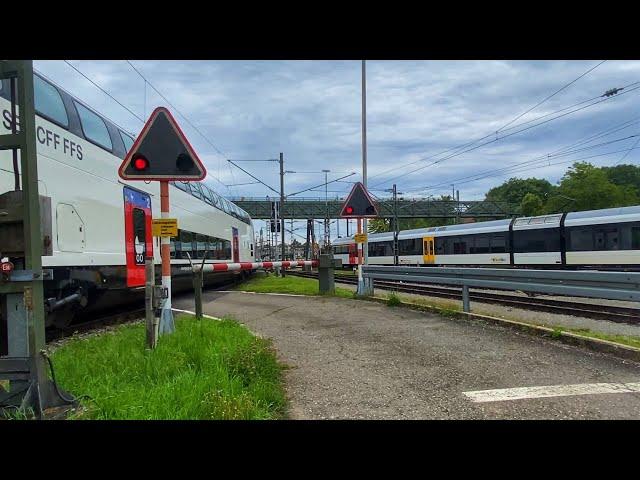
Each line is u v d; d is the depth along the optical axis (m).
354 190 15.09
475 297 14.66
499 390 5.12
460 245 35.09
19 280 4.04
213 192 23.14
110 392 4.47
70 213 8.94
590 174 64.94
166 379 5.00
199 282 9.78
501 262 31.47
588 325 9.45
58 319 8.89
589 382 5.33
